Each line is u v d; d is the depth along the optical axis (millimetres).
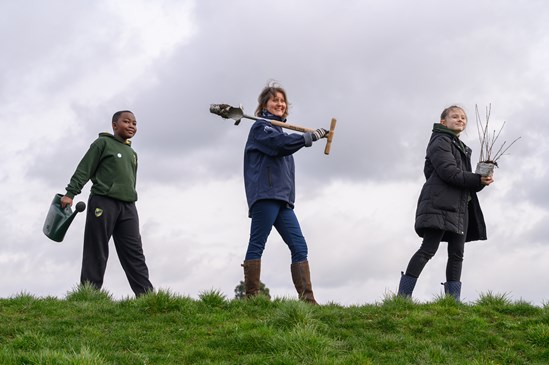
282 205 10258
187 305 9742
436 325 9195
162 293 9836
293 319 9023
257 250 10148
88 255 11039
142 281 11305
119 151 11297
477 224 10594
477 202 10641
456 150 10508
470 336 8883
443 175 10227
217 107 10094
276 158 10141
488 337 8844
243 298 10125
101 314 9570
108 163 11195
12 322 9250
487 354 8555
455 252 10453
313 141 9977
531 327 9078
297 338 8406
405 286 10336
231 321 9367
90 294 10289
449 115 10547
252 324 9008
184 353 8375
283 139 9867
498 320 9508
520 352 8648
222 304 9969
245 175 10312
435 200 10289
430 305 9875
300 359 8109
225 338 8734
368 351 8453
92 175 11203
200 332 9023
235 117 10102
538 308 9852
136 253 11344
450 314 9617
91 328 9023
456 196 10305
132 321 9414
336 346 8500
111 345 8570
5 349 8133
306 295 10094
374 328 9195
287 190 10180
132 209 11391
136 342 8727
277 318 9086
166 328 9164
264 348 8422
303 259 10164
